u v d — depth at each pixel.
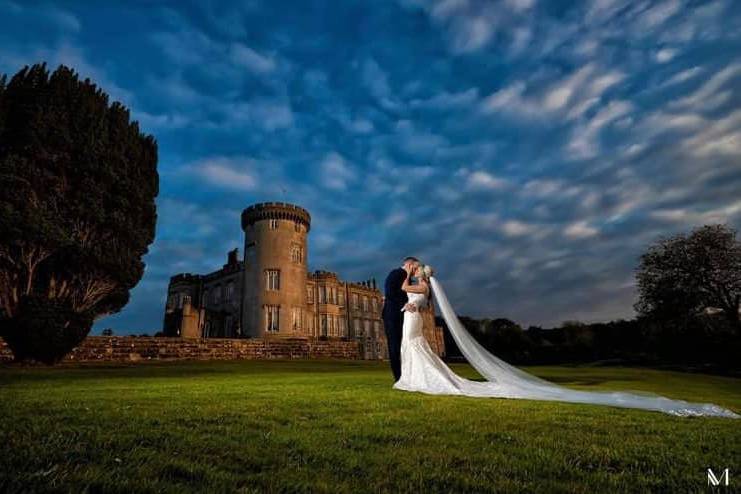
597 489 2.21
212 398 5.44
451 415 4.33
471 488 2.15
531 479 2.34
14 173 16.55
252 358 28.27
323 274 49.09
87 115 18.81
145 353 23.52
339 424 3.72
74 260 17.88
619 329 42.31
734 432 3.85
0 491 1.90
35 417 3.68
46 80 18.50
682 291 31.83
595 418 4.41
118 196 19.44
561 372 16.88
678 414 5.12
